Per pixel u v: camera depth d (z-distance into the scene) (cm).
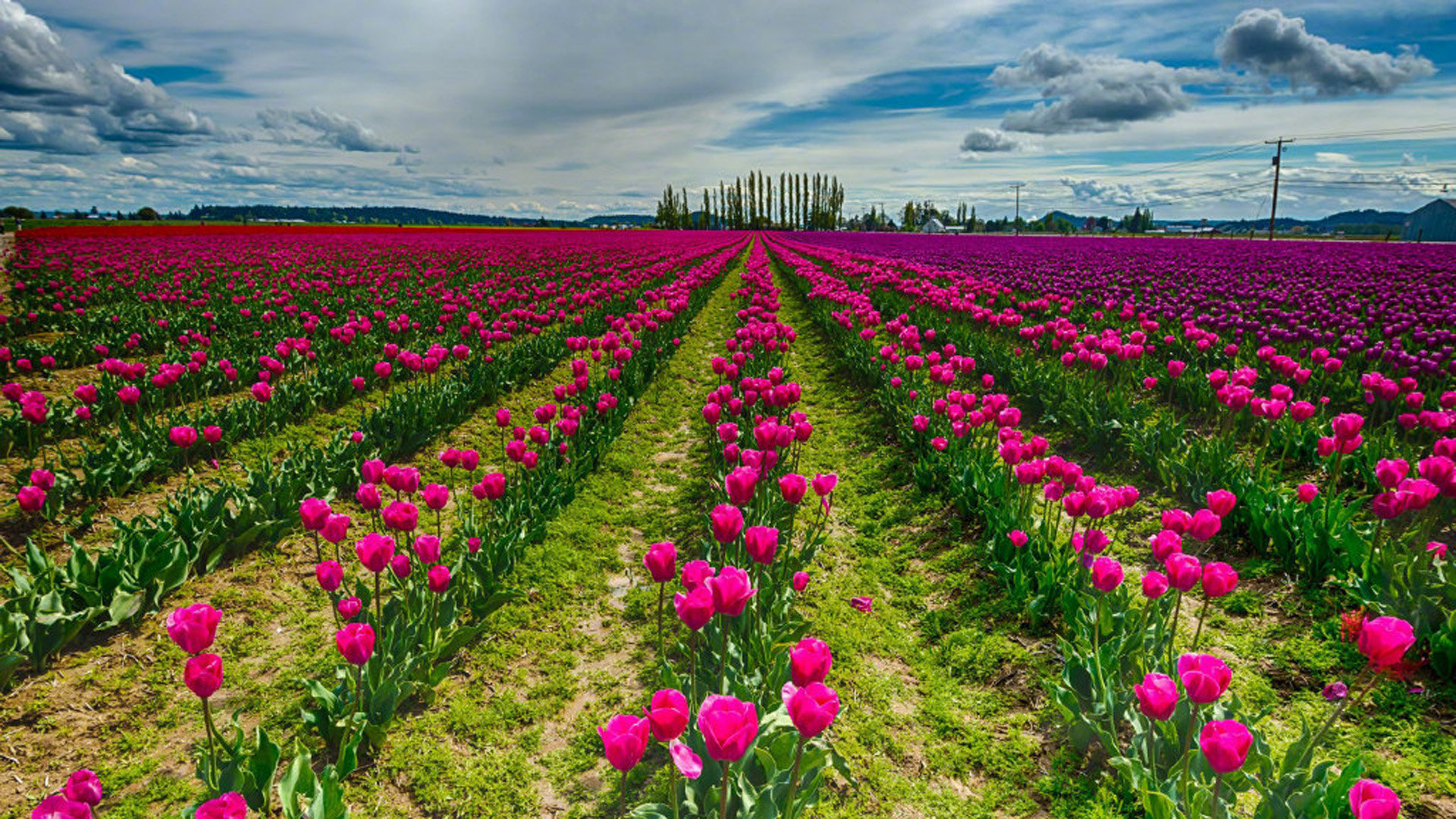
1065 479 486
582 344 1081
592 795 361
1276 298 1795
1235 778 302
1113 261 3366
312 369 1169
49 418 772
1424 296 1830
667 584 570
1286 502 539
